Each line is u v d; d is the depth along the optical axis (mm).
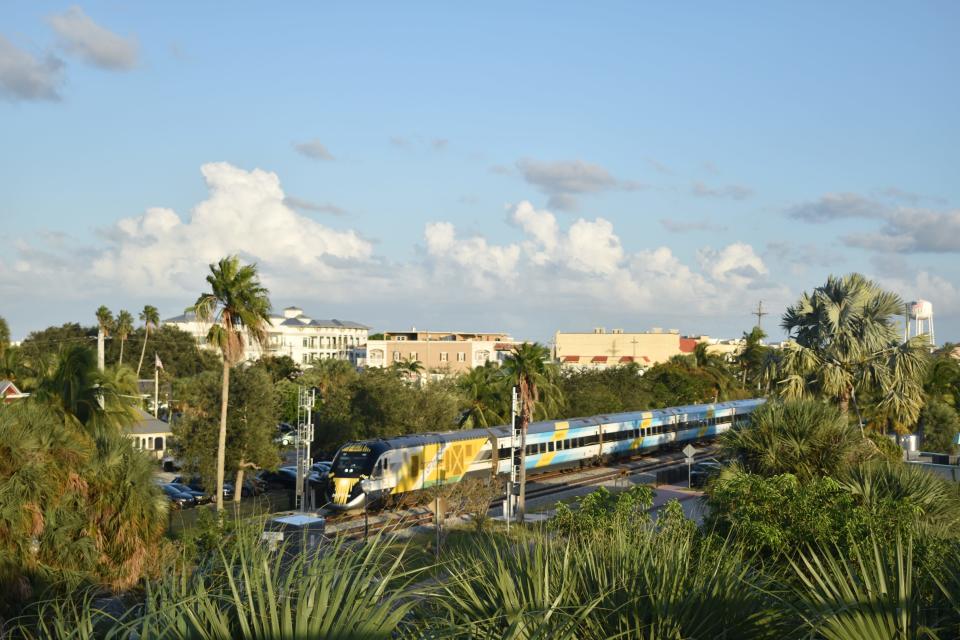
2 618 11461
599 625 5430
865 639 5477
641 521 7750
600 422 55719
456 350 110250
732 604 5758
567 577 5875
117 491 13570
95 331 105375
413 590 5062
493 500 41812
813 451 17719
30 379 29469
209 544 14398
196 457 41344
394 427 52469
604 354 145125
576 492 45156
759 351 101375
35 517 12438
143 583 12844
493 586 5664
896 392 27453
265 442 42156
